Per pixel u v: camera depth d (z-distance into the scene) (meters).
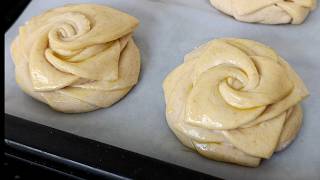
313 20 0.26
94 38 0.22
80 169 0.17
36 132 0.18
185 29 0.25
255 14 0.25
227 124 0.19
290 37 0.25
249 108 0.19
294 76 0.21
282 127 0.20
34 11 0.26
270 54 0.21
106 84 0.22
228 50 0.21
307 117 0.21
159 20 0.26
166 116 0.21
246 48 0.22
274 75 0.20
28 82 0.22
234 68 0.20
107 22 0.23
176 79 0.22
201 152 0.20
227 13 0.26
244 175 0.19
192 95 0.20
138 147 0.21
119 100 0.23
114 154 0.17
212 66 0.21
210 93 0.20
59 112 0.22
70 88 0.22
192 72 0.21
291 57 0.24
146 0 0.26
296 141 0.21
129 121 0.22
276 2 0.25
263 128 0.20
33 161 0.18
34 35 0.23
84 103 0.22
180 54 0.24
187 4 0.27
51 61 0.22
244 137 0.19
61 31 0.23
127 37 0.24
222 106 0.19
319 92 0.22
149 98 0.23
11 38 0.24
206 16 0.26
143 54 0.24
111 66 0.22
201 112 0.19
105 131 0.21
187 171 0.17
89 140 0.18
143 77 0.23
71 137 0.18
